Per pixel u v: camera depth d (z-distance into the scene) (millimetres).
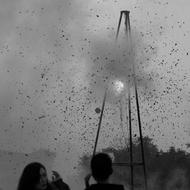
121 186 4359
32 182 4570
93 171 4355
